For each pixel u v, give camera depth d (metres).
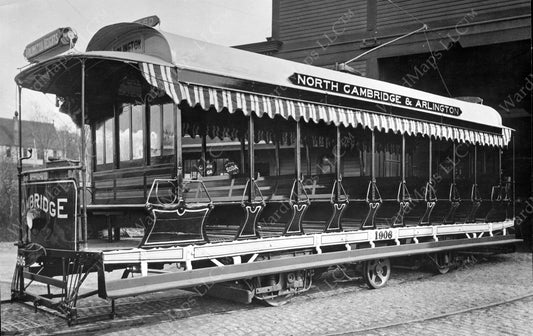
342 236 8.91
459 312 7.55
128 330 6.41
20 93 7.47
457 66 18.22
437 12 16.12
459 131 11.67
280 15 18.81
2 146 25.41
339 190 8.80
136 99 7.56
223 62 7.15
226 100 7.05
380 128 9.45
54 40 6.89
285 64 8.06
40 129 25.19
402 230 10.24
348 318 7.15
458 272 12.01
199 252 6.82
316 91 8.34
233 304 8.09
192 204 6.72
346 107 8.85
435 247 10.98
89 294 6.40
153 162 7.17
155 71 6.30
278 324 6.76
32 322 6.82
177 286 6.40
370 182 9.51
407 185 11.41
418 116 10.42
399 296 8.84
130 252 6.14
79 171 6.37
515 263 13.73
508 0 15.15
